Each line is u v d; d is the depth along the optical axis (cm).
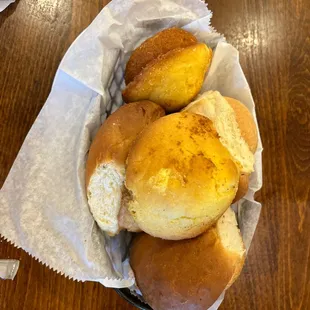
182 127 22
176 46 25
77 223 24
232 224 24
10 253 25
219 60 27
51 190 24
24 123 27
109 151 22
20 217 24
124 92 24
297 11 30
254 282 27
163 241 23
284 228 28
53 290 26
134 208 21
